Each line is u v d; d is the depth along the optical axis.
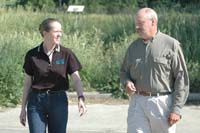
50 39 10.11
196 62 22.98
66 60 10.26
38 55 10.22
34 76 10.25
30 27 32.28
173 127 9.95
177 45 9.70
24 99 10.45
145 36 9.70
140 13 9.70
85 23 33.59
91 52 23.78
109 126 16.80
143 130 9.88
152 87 9.74
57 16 35.97
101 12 61.09
